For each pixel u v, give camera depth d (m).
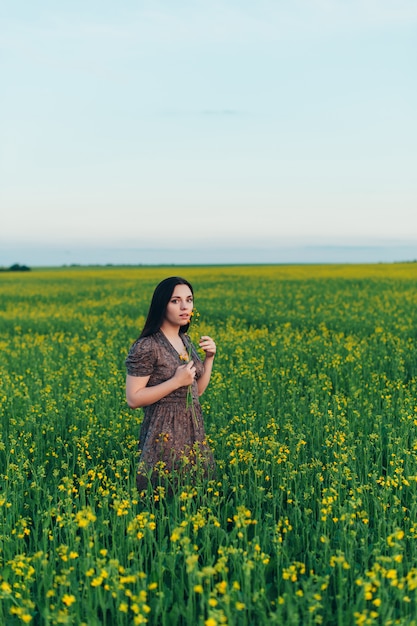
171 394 5.93
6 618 4.29
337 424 7.80
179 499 5.48
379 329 15.80
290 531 5.37
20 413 9.19
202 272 60.03
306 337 16.02
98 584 3.86
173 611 4.20
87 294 36.09
